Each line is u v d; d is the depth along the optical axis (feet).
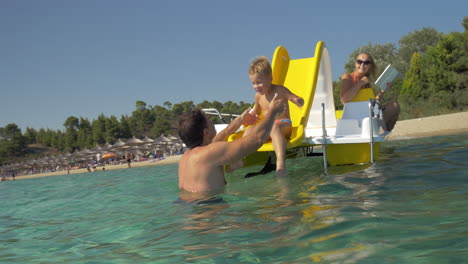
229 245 5.15
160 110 464.24
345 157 14.37
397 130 50.49
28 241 6.96
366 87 17.35
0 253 6.19
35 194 16.46
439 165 11.50
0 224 9.20
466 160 12.14
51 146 440.45
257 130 9.61
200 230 6.19
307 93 15.83
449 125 47.29
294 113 18.62
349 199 7.56
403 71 154.30
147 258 4.99
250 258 4.52
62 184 22.21
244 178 12.75
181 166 10.93
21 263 5.48
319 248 4.62
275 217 6.53
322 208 6.91
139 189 13.53
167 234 6.22
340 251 4.42
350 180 10.15
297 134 13.89
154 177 19.26
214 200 8.82
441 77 109.29
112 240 6.31
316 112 19.47
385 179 9.80
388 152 17.95
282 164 12.32
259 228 5.90
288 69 19.97
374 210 6.37
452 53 113.39
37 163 192.54
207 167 9.99
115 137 376.68
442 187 8.05
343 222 5.72
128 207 9.66
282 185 10.36
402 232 4.94
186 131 10.39
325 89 19.07
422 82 120.67
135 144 166.09
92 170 125.29
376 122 13.82
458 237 4.53
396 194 7.68
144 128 427.33
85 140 368.68
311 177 11.41
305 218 6.23
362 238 4.84
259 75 13.78
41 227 8.30
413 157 14.44
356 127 15.10
